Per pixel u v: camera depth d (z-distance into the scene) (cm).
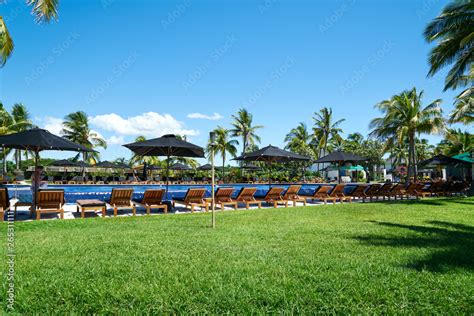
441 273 403
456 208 1152
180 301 315
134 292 334
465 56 1675
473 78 1944
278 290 340
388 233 665
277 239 598
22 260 452
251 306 306
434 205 1264
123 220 864
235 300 317
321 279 378
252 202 1236
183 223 804
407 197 1730
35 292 337
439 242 581
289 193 1341
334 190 1488
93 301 316
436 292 339
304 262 446
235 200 1245
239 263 438
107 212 1095
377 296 329
